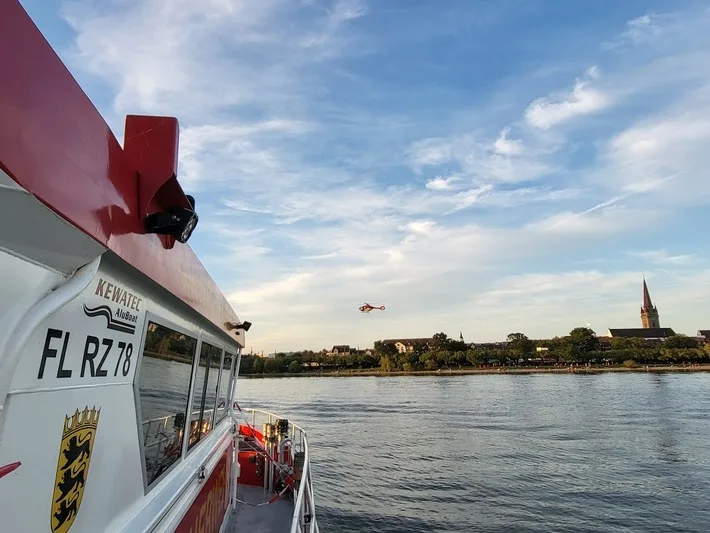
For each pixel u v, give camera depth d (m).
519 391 89.75
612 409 61.47
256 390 107.94
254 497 8.28
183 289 3.65
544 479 30.31
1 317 1.54
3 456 1.67
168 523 3.49
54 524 2.01
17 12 1.42
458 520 23.22
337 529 22.17
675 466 32.69
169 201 2.75
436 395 86.38
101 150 1.97
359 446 41.16
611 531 21.80
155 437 3.43
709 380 100.38
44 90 1.54
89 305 2.22
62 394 2.05
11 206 1.45
